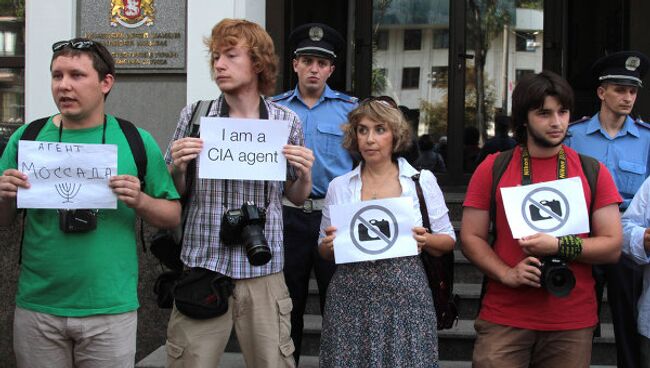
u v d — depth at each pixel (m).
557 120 2.84
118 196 2.68
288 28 6.94
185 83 5.80
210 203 2.87
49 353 2.76
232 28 2.86
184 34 5.72
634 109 6.64
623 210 3.98
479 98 7.43
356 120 3.08
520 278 2.80
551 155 2.97
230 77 2.85
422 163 7.34
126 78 5.84
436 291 3.10
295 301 3.97
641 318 3.18
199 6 5.61
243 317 2.87
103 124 2.84
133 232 2.86
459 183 7.29
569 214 2.83
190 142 2.80
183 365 2.83
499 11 7.43
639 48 6.66
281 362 2.87
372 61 7.51
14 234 4.79
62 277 2.70
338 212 2.98
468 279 5.33
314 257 3.96
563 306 2.86
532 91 2.86
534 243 2.77
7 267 4.81
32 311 2.73
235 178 2.82
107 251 2.74
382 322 2.91
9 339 4.82
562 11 7.36
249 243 2.68
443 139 7.45
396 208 2.95
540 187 2.88
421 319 2.92
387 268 2.94
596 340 4.39
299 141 3.09
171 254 3.03
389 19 7.51
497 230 2.99
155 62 5.74
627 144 4.03
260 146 2.85
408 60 7.52
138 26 5.76
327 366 2.99
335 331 2.97
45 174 2.65
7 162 2.82
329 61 4.14
